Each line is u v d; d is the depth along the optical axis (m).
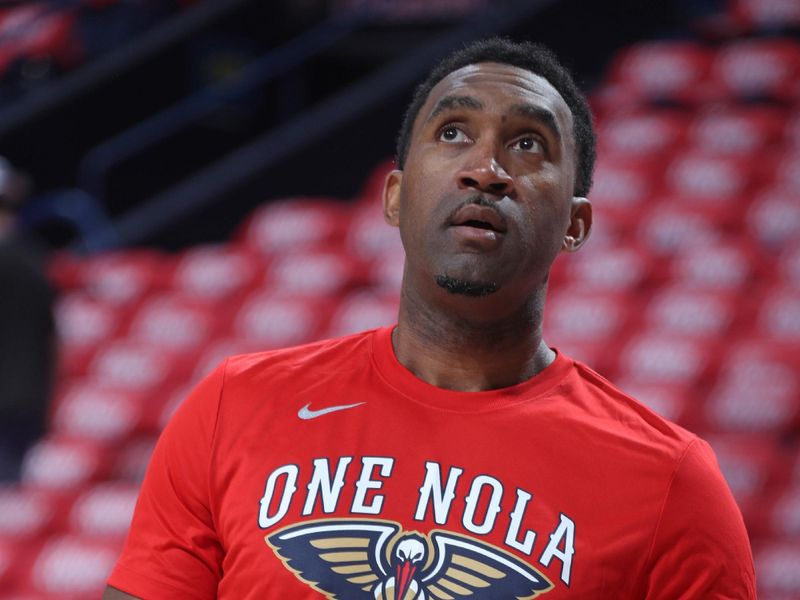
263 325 20.17
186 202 27.62
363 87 29.52
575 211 5.80
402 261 21.06
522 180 5.14
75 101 29.28
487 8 31.66
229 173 28.31
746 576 4.95
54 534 16.80
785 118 23.61
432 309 5.29
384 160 28.80
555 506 4.83
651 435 5.09
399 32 32.62
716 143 23.36
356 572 4.72
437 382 5.33
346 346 5.47
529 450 4.96
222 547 5.11
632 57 26.88
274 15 33.25
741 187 22.02
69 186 29.31
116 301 22.03
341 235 22.91
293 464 4.96
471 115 5.21
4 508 16.34
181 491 5.19
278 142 28.95
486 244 5.00
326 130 29.00
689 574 4.83
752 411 15.55
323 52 33.19
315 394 5.19
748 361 16.20
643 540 4.81
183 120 30.34
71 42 31.11
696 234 20.70
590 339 17.70
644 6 29.59
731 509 4.99
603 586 4.74
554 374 5.33
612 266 19.31
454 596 4.66
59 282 22.77
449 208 5.06
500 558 4.71
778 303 17.52
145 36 30.64
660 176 22.86
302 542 4.78
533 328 5.37
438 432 5.02
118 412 18.72
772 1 28.44
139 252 26.86
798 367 15.88
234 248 23.59
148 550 5.21
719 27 28.88
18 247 16.03
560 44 29.78
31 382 15.86
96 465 18.09
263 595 4.77
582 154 5.80
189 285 22.14
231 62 32.47
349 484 4.89
